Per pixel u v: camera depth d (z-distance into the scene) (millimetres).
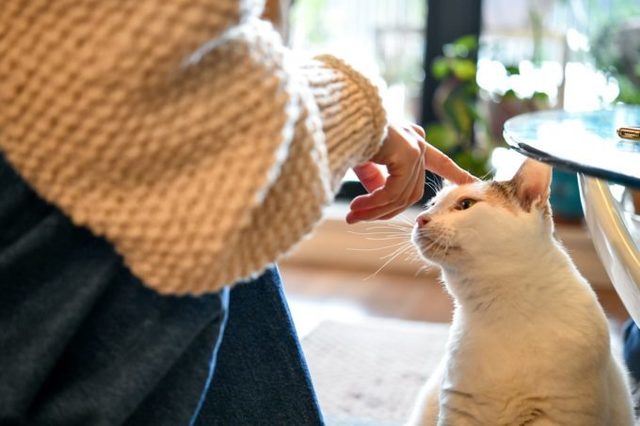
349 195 3230
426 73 3162
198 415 835
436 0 3115
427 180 1978
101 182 598
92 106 568
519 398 1188
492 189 1300
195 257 589
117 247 616
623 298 1023
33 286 645
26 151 599
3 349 630
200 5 549
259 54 615
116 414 641
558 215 2930
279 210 640
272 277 875
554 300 1210
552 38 3012
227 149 593
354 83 786
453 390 1240
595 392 1180
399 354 2193
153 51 550
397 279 2934
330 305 2650
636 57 2895
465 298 1282
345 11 3225
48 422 644
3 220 646
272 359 872
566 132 1044
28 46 576
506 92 2943
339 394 1935
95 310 665
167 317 669
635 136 970
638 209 1178
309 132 642
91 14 564
